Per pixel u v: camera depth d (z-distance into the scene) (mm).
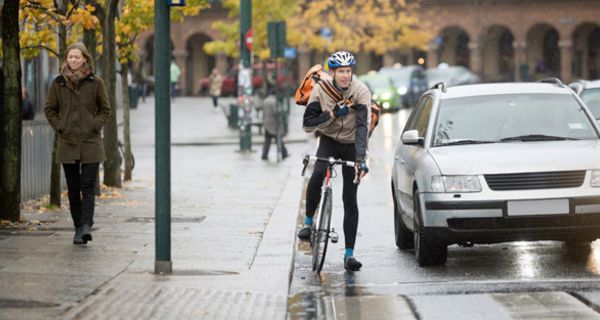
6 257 22750
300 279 22516
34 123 35281
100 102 25031
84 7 33188
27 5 31000
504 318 17875
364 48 133750
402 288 21094
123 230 27781
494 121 25328
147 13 42719
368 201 38312
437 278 22219
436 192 23141
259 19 115062
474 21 153625
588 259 24266
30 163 34812
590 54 157000
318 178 23047
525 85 26812
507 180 22984
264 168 52281
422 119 26625
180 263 22781
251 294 19484
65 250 23906
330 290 21125
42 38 34812
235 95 142250
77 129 24781
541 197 22781
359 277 22641
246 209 33719
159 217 21391
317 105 22625
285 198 37250
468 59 162125
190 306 18219
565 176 22984
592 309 18438
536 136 24938
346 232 23547
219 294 19438
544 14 152125
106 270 21359
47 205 32750
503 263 24078
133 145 69875
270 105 57125
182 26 161375
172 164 55000
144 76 123500
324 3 125938
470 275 22469
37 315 16906
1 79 29906
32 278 20234
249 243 25938
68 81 24797
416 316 18250
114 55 39750
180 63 161625
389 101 111500
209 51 121938
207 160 57969
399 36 133750
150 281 20484
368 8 130250
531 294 19938
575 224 22844
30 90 77938
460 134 25062
